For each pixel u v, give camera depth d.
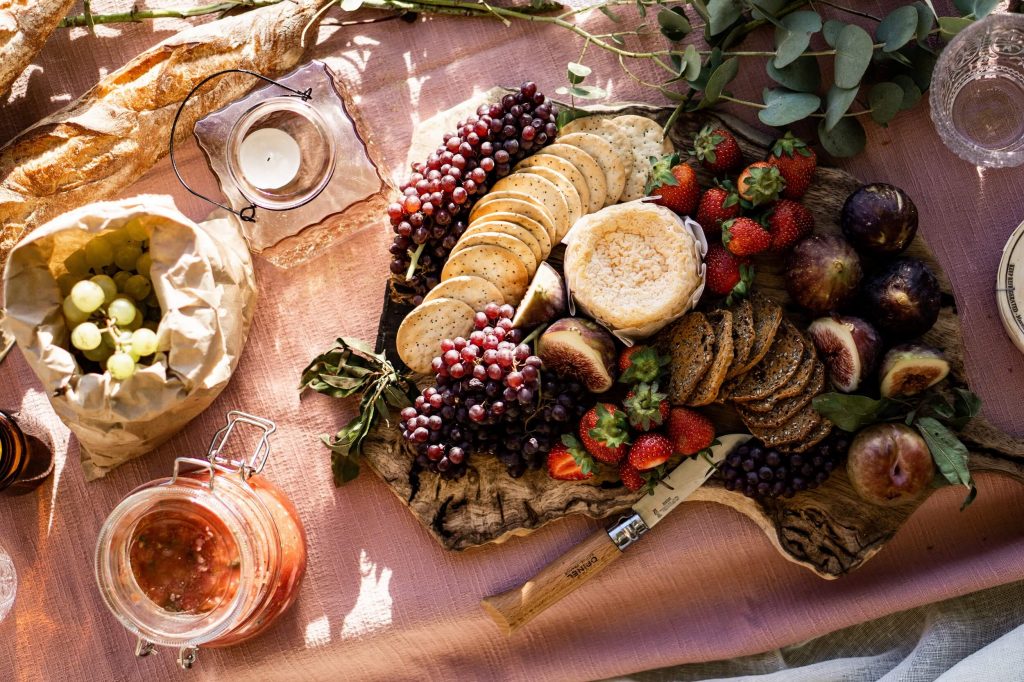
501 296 0.87
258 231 0.88
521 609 0.88
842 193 0.88
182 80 0.88
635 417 0.83
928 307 0.84
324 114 0.87
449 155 0.86
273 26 0.89
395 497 0.91
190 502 0.81
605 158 0.87
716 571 0.91
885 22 0.86
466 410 0.84
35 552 0.91
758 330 0.85
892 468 0.83
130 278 0.86
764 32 0.91
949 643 0.93
